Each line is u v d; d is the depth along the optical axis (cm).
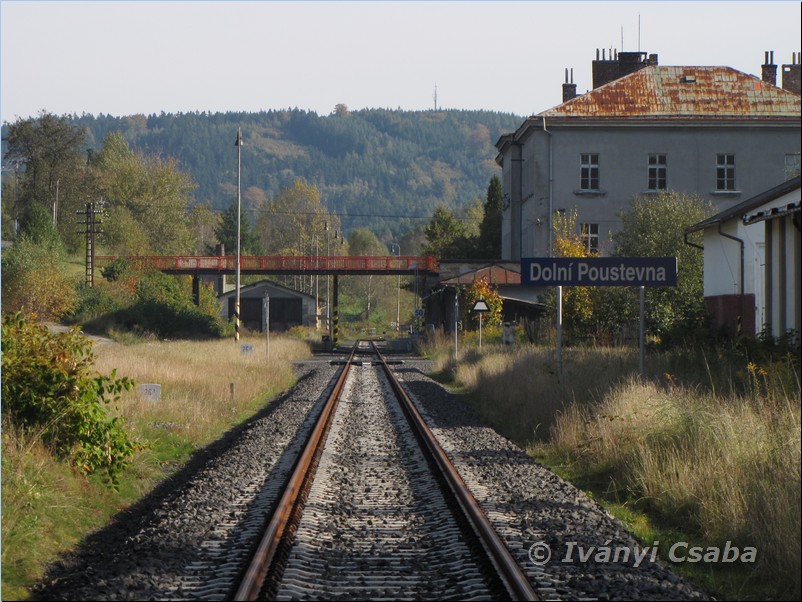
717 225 6347
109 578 1667
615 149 11994
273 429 3978
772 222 4831
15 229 16812
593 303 8025
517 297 11806
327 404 4884
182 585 1625
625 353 5675
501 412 4556
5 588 1686
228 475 2777
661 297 7762
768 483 1970
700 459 2392
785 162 12006
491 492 2503
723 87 12306
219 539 1978
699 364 4528
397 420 4338
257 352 9406
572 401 3816
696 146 12006
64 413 2492
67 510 2209
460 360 7975
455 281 11938
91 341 2712
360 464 3019
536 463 3048
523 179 13125
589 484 2767
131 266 15162
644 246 8175
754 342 4575
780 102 12112
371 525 2120
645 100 12131
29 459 2288
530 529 2055
